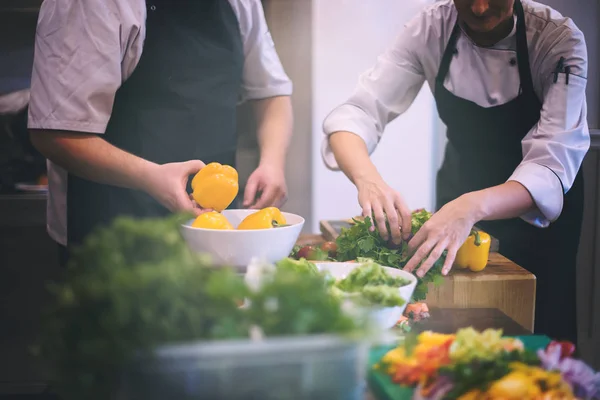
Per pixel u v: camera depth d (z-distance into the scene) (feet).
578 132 5.29
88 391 2.07
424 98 9.07
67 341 2.08
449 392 2.51
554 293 6.11
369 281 3.57
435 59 6.05
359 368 2.16
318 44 8.91
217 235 3.82
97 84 4.68
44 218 8.25
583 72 5.36
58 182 5.69
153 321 1.98
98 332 2.03
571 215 6.02
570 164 5.23
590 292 8.34
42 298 8.41
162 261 2.13
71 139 4.75
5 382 8.34
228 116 5.58
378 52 8.95
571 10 7.88
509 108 5.80
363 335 2.07
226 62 5.45
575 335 6.22
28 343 8.38
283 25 8.85
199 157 5.47
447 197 6.76
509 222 6.07
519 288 4.57
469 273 4.63
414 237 4.62
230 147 5.66
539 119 5.73
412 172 9.27
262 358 2.02
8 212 8.22
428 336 2.89
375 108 6.14
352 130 5.86
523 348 2.74
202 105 5.39
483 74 5.82
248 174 8.56
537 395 2.41
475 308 4.39
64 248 5.78
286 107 5.98
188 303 2.09
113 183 4.83
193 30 5.26
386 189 5.03
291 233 4.00
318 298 2.13
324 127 6.03
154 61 5.21
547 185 5.03
